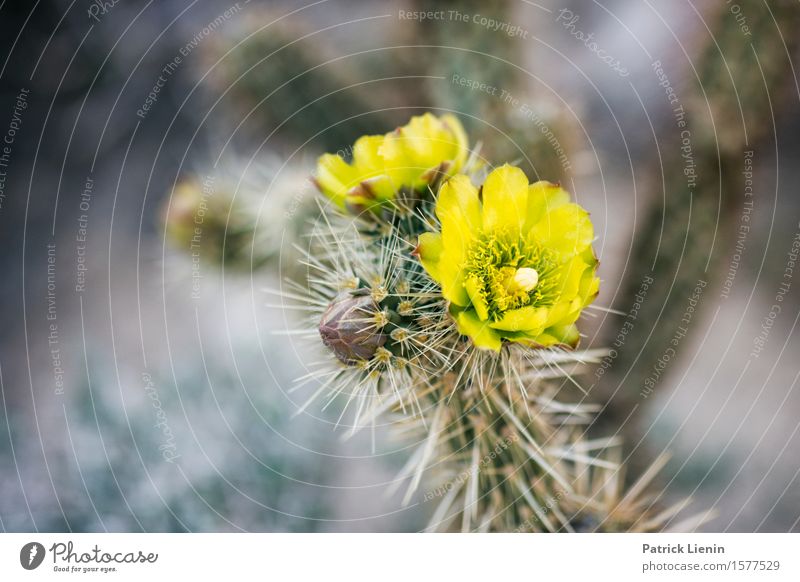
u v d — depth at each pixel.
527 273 0.28
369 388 0.31
